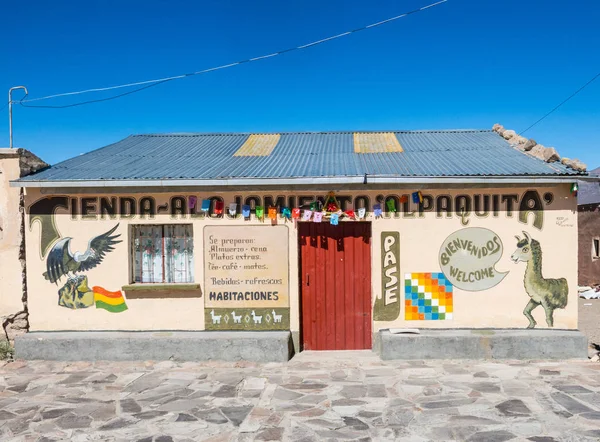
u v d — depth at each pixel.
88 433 5.34
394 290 7.88
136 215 8.02
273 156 9.36
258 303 8.01
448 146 9.79
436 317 7.86
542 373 6.89
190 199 7.95
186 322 8.05
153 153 9.80
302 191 7.87
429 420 5.47
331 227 8.09
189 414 5.79
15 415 5.84
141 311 8.05
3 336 8.14
